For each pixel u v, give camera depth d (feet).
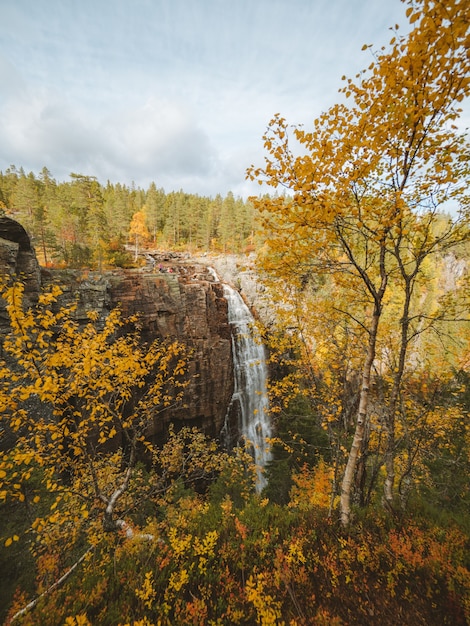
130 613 14.76
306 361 26.84
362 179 14.48
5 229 46.24
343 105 13.43
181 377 80.69
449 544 18.19
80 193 147.02
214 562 17.83
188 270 150.51
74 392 22.45
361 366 26.45
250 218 218.18
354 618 14.94
